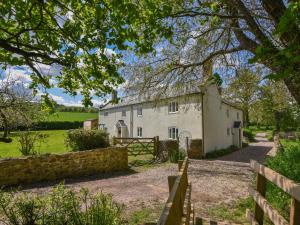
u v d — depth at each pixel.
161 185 10.86
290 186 2.73
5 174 10.86
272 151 25.41
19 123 13.03
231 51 10.02
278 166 6.86
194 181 11.73
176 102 24.45
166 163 16.97
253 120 55.97
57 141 30.41
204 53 12.00
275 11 6.27
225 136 27.61
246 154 24.12
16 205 4.84
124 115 33.56
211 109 23.83
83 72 5.49
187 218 3.80
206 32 10.81
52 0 4.58
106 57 4.57
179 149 19.59
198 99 22.14
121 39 4.48
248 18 7.29
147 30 5.26
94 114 72.50
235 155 23.47
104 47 4.56
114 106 35.88
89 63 5.20
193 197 8.97
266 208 3.74
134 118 31.22
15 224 4.59
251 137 38.50
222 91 19.11
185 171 4.13
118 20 4.37
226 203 8.17
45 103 5.45
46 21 4.91
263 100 26.53
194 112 22.52
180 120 23.91
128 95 14.61
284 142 27.30
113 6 4.24
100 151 13.90
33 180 11.62
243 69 11.46
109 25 4.52
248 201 7.91
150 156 19.34
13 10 4.29
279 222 3.17
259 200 4.15
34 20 4.65
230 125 29.64
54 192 5.00
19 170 11.27
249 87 13.66
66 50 4.71
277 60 2.73
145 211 7.34
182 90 14.49
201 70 12.77
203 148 21.73
